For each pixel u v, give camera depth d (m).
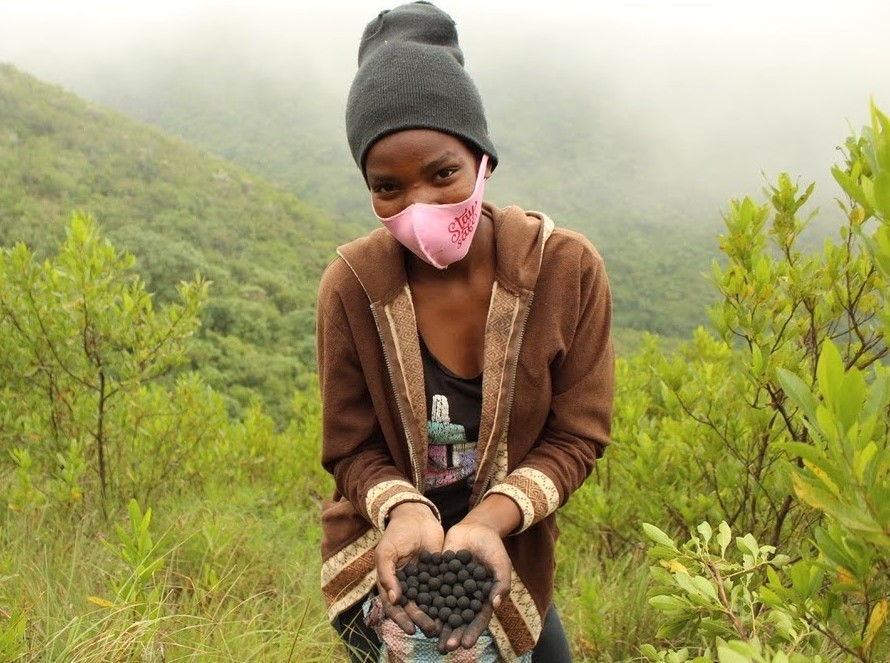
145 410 5.13
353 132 1.69
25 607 2.36
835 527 1.18
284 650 2.42
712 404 3.23
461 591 1.54
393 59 1.63
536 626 1.91
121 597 2.34
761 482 2.97
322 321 1.91
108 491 4.70
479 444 1.81
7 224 38.44
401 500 1.73
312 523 5.00
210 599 3.12
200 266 36.06
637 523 3.93
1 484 4.54
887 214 0.89
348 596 2.01
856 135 2.41
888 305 1.07
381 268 1.81
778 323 2.82
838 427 0.94
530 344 1.78
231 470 6.28
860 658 1.25
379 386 1.86
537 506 1.72
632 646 2.87
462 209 1.65
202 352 24.88
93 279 4.57
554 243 1.81
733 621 1.61
